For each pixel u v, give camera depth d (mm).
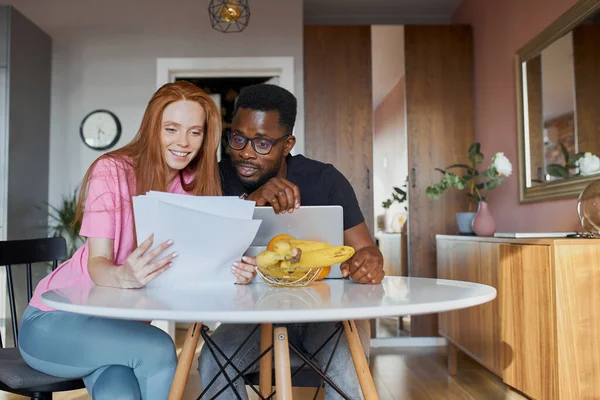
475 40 4227
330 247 1135
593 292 2020
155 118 1339
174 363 1160
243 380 1370
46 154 4219
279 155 1655
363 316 801
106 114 4242
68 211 4008
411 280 1276
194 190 1433
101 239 1251
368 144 4203
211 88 4758
